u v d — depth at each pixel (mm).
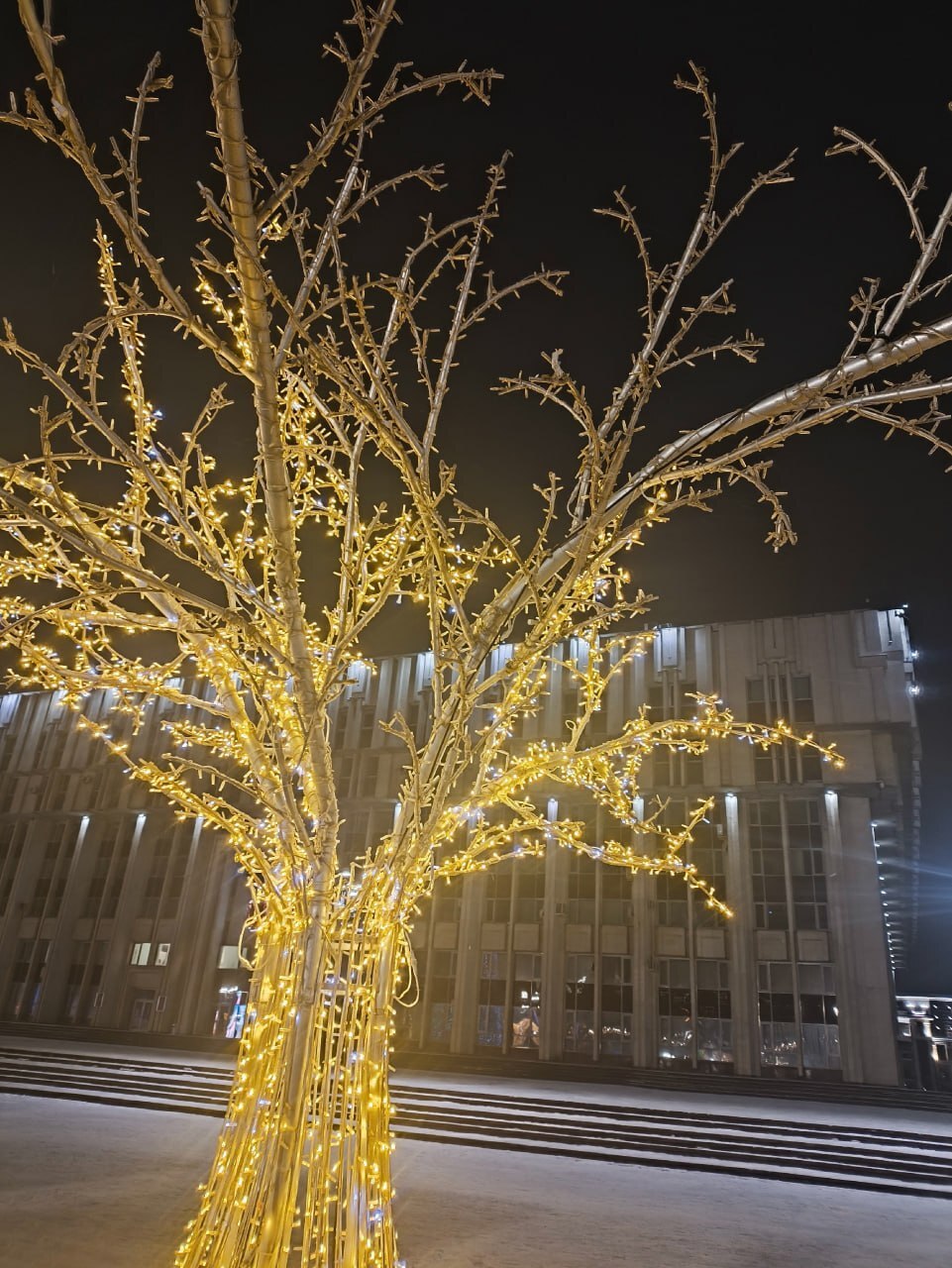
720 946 29438
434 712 3732
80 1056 18922
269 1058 3285
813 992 27922
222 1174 3314
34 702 44375
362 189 2967
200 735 3963
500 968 31656
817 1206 9836
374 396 3445
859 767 30109
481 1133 13539
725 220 3004
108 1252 5629
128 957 36406
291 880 3434
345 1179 3176
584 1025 29906
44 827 41344
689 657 33750
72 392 2812
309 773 3389
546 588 3625
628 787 4242
